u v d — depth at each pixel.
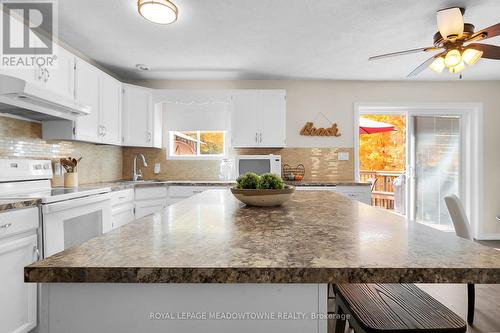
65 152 2.97
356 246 0.72
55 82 2.41
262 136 3.88
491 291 2.48
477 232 4.23
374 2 2.21
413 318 0.88
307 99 4.20
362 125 5.75
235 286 0.62
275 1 2.19
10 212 1.57
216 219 1.08
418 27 2.60
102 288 0.61
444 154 4.33
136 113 3.69
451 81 4.21
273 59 3.35
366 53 3.18
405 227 0.94
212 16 2.40
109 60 3.37
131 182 3.64
